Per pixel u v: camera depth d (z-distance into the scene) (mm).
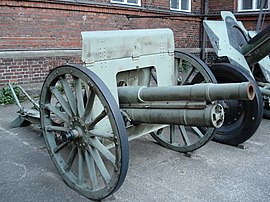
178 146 3508
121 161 2293
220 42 4082
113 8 8023
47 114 2883
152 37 3045
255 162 3279
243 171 3064
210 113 2350
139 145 3729
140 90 2703
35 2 6652
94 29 7754
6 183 2814
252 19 9680
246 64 4102
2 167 3131
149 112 2684
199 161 3299
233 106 3627
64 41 7277
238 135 3645
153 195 2627
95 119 2451
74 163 3074
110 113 2287
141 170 3078
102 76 2680
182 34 10383
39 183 2820
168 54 3225
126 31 2867
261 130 4371
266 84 4547
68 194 2645
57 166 2830
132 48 2875
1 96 6004
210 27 4129
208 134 3275
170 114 2559
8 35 6445
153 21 9281
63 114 2736
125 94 2785
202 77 3393
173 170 3082
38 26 6809
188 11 10492
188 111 2469
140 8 8688
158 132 3658
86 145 2553
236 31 4379
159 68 3145
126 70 2867
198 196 2611
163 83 3195
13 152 3512
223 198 2582
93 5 7586
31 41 6770
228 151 3582
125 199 2564
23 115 4176
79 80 2537
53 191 2688
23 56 6684
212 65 3730
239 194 2641
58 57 7207
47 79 2744
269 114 4820
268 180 2883
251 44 4098
